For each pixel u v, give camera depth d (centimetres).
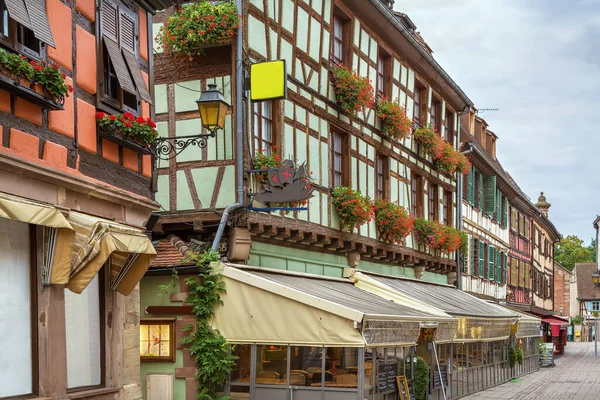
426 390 1675
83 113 928
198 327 1284
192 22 1334
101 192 937
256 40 1392
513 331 2545
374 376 1372
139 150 1048
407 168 2130
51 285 859
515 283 3875
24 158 791
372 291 1722
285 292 1242
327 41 1650
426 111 2288
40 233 853
